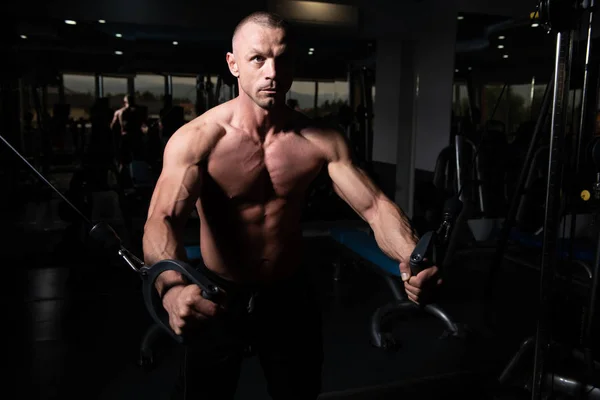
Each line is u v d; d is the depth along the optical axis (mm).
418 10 3672
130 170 3363
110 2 3100
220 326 1050
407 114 3846
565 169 1465
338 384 1819
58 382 1835
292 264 1101
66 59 3109
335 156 1053
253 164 991
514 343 2186
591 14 1279
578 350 1772
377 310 2254
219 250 1054
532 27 3588
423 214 3555
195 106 3385
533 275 3193
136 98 3281
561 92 1010
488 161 3664
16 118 3121
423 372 1920
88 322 2389
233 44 914
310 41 3578
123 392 1776
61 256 3270
